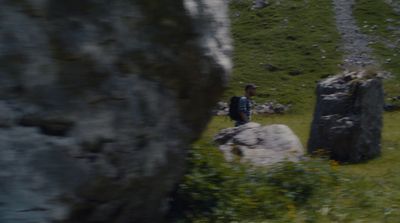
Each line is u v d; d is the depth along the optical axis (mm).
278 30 44656
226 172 8836
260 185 9078
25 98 5711
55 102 5852
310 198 9172
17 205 5602
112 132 6207
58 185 5828
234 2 48594
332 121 19047
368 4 47344
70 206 5945
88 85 6051
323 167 10133
